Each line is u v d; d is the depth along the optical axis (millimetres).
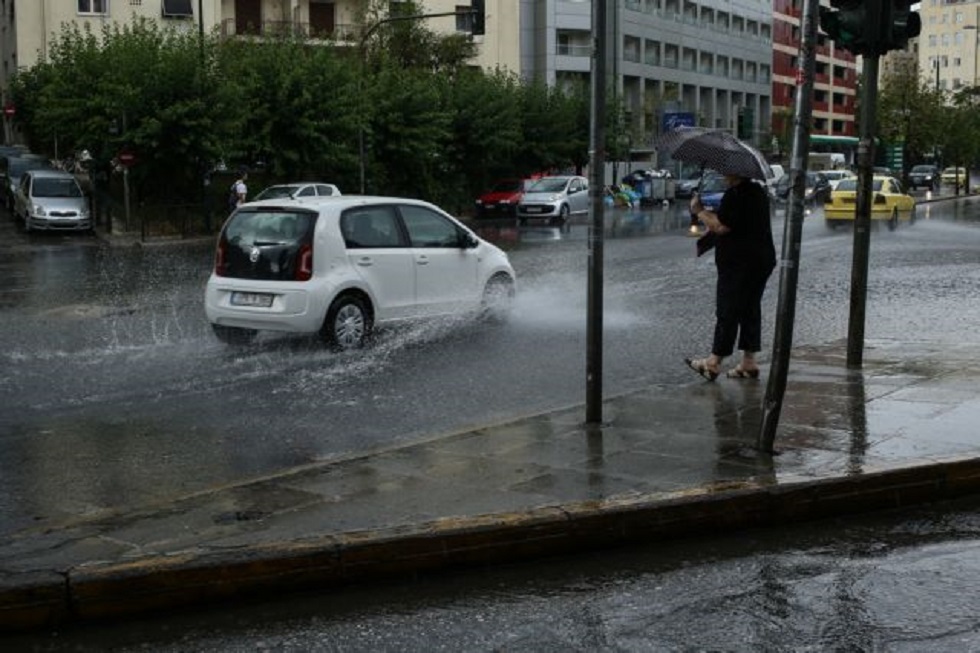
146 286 18578
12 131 59750
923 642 4207
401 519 5324
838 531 5668
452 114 42406
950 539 5520
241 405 8734
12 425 8062
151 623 4504
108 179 36688
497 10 67000
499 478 6059
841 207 37125
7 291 17703
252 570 4719
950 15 150625
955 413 7555
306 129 35844
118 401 8922
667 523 5504
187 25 52000
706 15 91875
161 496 6164
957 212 47688
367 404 8742
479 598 4746
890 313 14188
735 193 8867
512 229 36000
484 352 11180
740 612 4539
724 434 7035
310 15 57688
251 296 11141
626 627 4402
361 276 11375
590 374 7375
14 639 4348
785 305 6469
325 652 4203
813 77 6395
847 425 7242
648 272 20250
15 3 49812
